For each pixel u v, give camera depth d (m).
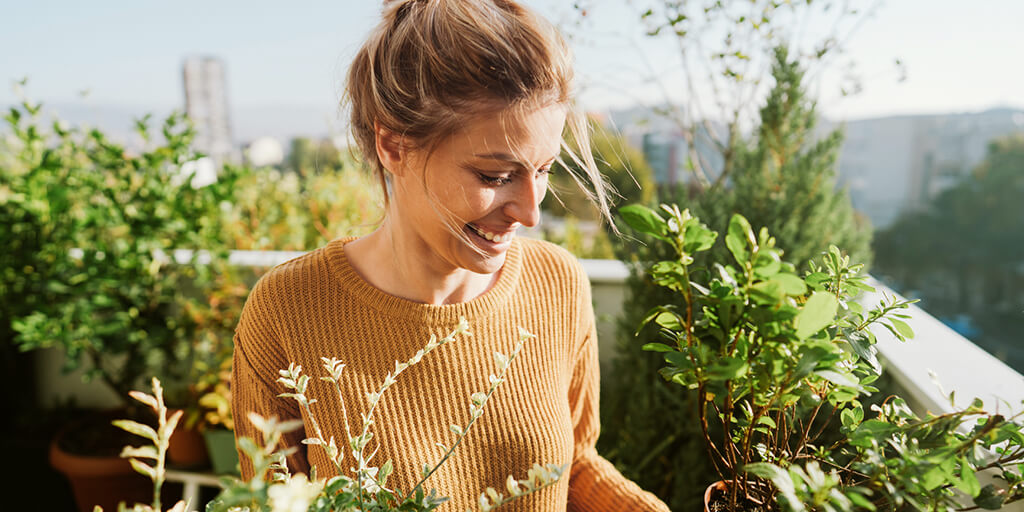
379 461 0.85
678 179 1.84
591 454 1.04
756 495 0.65
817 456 0.64
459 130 0.66
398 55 0.69
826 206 1.77
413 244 0.83
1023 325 14.66
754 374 0.53
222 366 2.20
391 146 0.74
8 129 2.34
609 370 2.34
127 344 2.36
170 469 2.26
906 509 0.75
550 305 0.95
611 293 2.33
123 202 2.34
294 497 0.36
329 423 0.87
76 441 2.40
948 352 1.27
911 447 0.51
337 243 0.91
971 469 0.53
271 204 2.99
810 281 0.64
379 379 0.87
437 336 0.87
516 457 0.89
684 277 0.54
